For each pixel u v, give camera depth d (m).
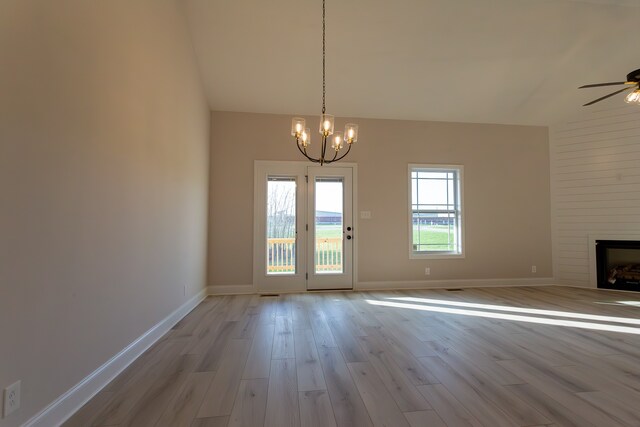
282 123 4.80
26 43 1.32
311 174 4.84
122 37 2.11
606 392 1.82
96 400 1.73
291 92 4.41
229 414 1.60
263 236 4.68
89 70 1.76
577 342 2.62
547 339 2.70
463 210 5.14
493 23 3.55
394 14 3.41
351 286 4.87
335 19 3.45
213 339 2.70
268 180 4.77
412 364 2.19
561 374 2.04
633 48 3.90
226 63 3.95
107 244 1.95
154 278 2.65
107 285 1.95
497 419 1.55
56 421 1.50
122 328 2.13
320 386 1.88
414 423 1.52
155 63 2.64
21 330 1.30
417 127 5.10
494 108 4.89
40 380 1.40
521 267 5.21
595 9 3.45
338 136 3.12
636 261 4.73
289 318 3.34
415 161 5.07
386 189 4.99
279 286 4.71
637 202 4.67
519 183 5.24
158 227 2.73
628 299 4.19
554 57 4.01
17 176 1.28
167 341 2.65
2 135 1.21
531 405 1.68
